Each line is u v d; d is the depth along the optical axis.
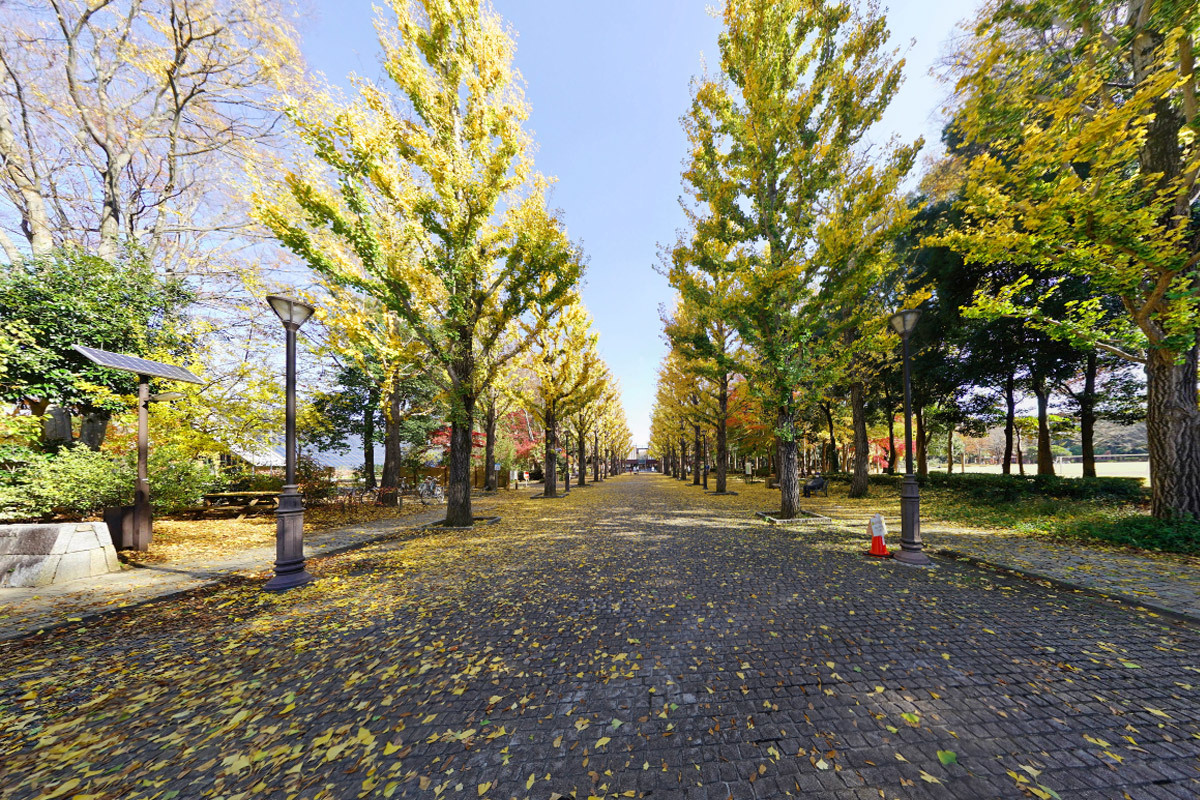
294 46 12.20
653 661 3.38
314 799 2.05
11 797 2.09
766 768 2.20
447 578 5.84
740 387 17.03
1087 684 2.95
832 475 22.25
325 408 15.45
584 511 13.19
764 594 4.95
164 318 10.84
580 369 19.66
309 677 3.24
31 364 7.76
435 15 8.89
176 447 9.23
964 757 2.24
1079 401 13.73
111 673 3.35
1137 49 6.90
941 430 23.50
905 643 3.63
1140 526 6.95
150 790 2.13
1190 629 3.88
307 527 10.34
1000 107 6.65
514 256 9.52
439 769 2.23
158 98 11.98
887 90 8.95
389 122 8.54
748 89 9.28
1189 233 6.67
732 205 10.13
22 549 5.61
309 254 7.21
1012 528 8.57
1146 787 2.02
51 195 11.60
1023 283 7.23
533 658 3.48
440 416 20.11
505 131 9.35
